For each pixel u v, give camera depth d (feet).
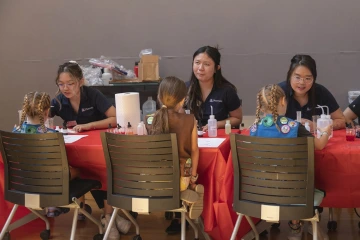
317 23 19.43
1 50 21.25
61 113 13.98
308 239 12.02
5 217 12.09
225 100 13.60
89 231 12.99
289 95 12.75
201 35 20.13
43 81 21.25
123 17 20.45
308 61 12.07
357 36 19.27
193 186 10.37
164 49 20.42
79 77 13.26
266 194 9.54
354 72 19.53
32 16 20.89
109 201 10.48
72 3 20.62
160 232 12.73
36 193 10.86
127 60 20.66
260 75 20.06
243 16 19.80
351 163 9.89
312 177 9.16
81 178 11.78
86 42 20.79
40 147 10.55
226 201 10.47
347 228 12.63
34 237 12.71
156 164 9.93
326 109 12.84
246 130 12.60
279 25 19.66
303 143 9.05
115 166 10.32
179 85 10.14
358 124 13.29
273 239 12.09
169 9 20.15
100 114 14.02
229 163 10.39
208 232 11.38
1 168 11.77
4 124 21.67
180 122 10.11
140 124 11.77
